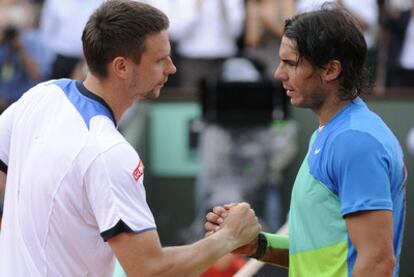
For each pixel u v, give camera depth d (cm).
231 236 828
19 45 2348
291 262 805
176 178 2545
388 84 2423
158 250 758
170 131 2525
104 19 774
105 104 791
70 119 777
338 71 752
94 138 755
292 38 760
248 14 2362
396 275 778
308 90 765
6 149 837
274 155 2214
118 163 744
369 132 722
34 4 2358
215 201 2194
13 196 809
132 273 752
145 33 770
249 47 2378
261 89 2186
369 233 706
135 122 2403
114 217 736
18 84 2358
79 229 768
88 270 785
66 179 756
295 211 787
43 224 773
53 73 2366
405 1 2366
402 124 2427
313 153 764
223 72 2344
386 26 2384
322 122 782
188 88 2473
